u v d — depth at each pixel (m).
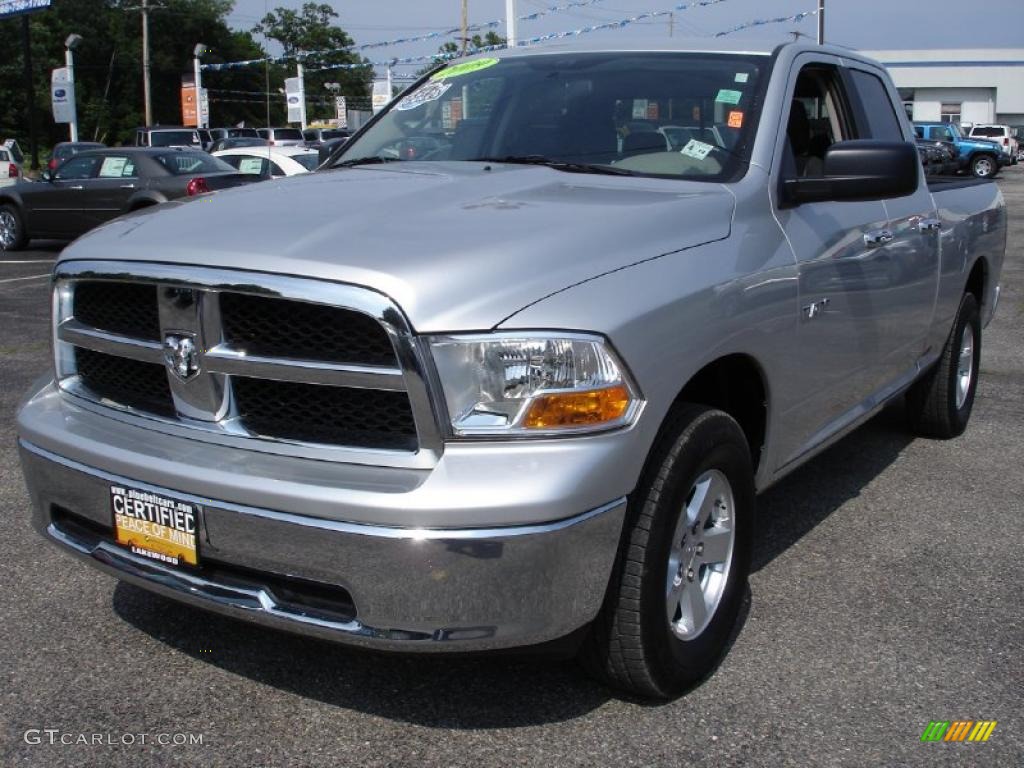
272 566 2.60
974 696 3.09
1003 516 4.62
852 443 5.75
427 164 3.87
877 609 3.66
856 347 4.02
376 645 2.53
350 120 42.00
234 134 38.38
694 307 2.87
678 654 2.96
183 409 2.80
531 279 2.58
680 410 2.92
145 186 14.96
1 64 56.53
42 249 16.56
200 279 2.66
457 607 2.46
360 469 2.55
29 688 3.09
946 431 5.75
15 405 6.35
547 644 2.65
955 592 3.81
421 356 2.45
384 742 2.83
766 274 3.24
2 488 4.82
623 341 2.60
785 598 3.75
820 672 3.22
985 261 5.86
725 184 3.44
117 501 2.84
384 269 2.51
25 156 56.47
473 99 4.23
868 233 4.01
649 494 2.77
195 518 2.67
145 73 50.53
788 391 3.49
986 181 6.16
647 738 2.85
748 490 3.24
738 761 2.76
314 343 2.58
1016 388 7.11
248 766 2.73
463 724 2.92
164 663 3.24
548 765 2.73
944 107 60.59
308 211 2.98
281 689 3.10
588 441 2.53
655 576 2.79
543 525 2.46
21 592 3.73
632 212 2.99
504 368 2.47
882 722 2.95
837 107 4.48
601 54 4.21
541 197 3.17
